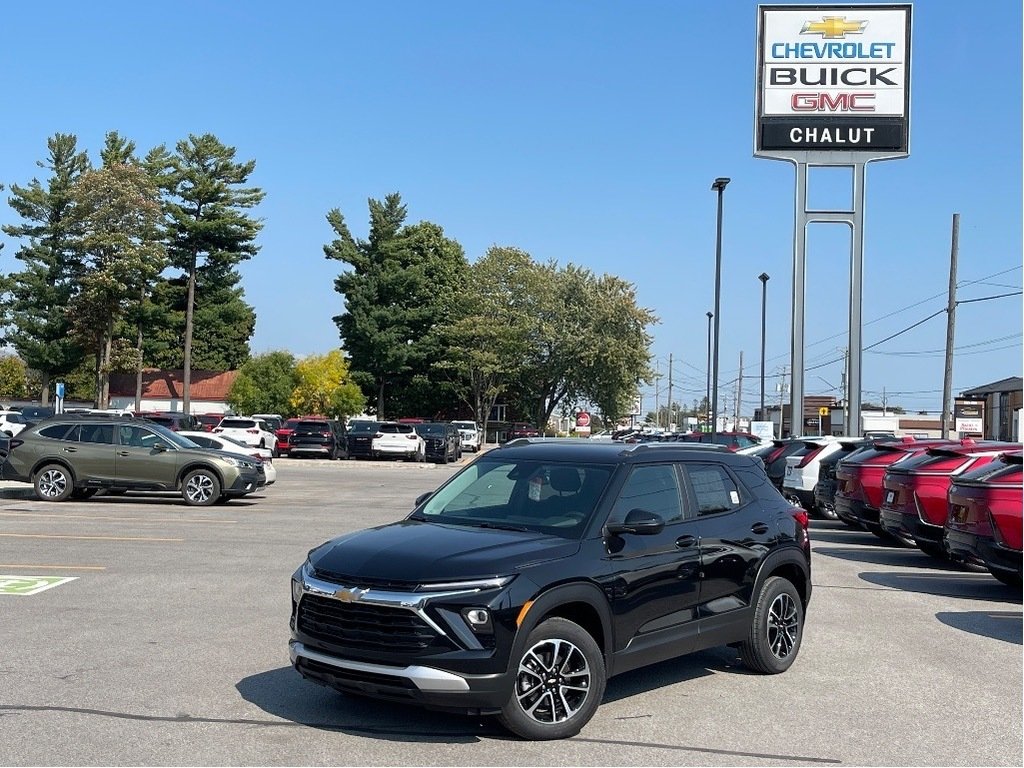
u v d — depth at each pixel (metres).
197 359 74.81
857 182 32.31
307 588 6.06
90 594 10.17
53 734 5.84
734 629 7.39
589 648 6.10
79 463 19.95
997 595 11.74
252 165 63.59
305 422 42.66
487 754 5.70
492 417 80.06
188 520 17.23
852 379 32.41
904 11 32.19
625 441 7.77
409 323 69.31
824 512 20.86
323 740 5.86
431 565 5.84
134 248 58.81
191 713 6.31
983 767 5.70
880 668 8.03
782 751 5.90
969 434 47.22
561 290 69.12
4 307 63.44
